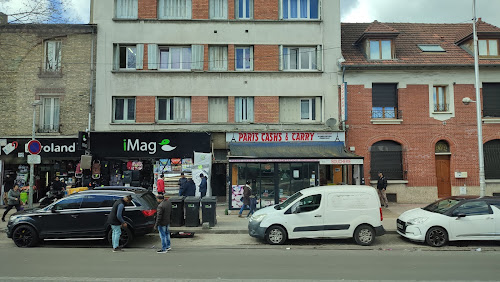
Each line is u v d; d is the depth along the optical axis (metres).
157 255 8.63
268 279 6.50
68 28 17.50
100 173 17.14
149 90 17.66
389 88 18.12
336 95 17.97
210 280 6.40
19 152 17.00
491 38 18.69
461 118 17.75
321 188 10.48
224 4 18.38
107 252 8.99
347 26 21.28
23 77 17.44
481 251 9.34
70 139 17.05
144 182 17.55
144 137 17.08
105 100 17.47
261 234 10.07
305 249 9.52
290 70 18.11
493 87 18.16
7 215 14.47
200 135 17.23
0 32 17.41
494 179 17.66
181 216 12.16
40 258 8.23
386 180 16.41
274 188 15.89
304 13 18.58
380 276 6.74
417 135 17.64
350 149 17.50
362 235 10.02
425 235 9.89
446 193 17.77
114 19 17.73
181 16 18.22
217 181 18.52
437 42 19.91
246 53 18.36
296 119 18.16
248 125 17.77
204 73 17.83
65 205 9.94
